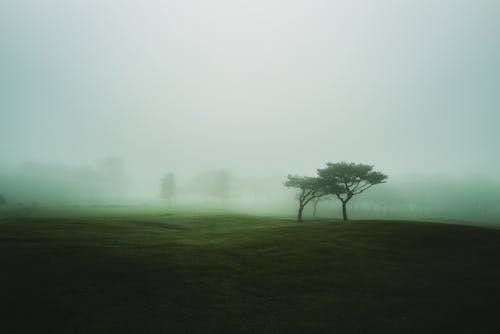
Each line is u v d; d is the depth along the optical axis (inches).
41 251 935.0
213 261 904.9
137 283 695.1
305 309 568.7
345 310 563.2
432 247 1045.2
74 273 745.0
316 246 1113.4
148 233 1550.2
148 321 513.7
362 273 790.5
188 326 498.3
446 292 644.7
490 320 511.8
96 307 564.7
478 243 1061.8
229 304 590.6
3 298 583.8
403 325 500.7
